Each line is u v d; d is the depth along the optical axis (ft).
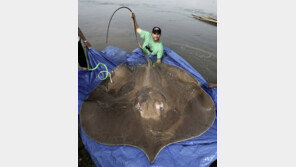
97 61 16.31
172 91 10.50
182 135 8.78
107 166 9.09
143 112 8.83
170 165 8.80
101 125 9.14
